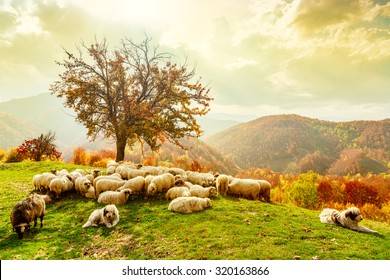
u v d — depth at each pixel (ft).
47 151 118.21
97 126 97.71
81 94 91.86
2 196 55.47
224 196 52.47
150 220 40.37
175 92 98.27
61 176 60.75
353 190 199.11
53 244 34.91
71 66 94.48
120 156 96.12
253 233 35.32
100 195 49.11
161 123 93.35
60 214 45.42
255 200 52.13
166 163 181.98
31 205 37.55
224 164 522.06
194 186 51.67
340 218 40.22
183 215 41.39
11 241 35.45
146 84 97.40
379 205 192.34
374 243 34.14
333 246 32.50
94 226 39.93
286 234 35.55
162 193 52.60
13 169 87.25
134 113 93.35
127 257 31.32
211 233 35.06
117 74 96.99
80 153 140.67
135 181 51.44
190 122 97.86
